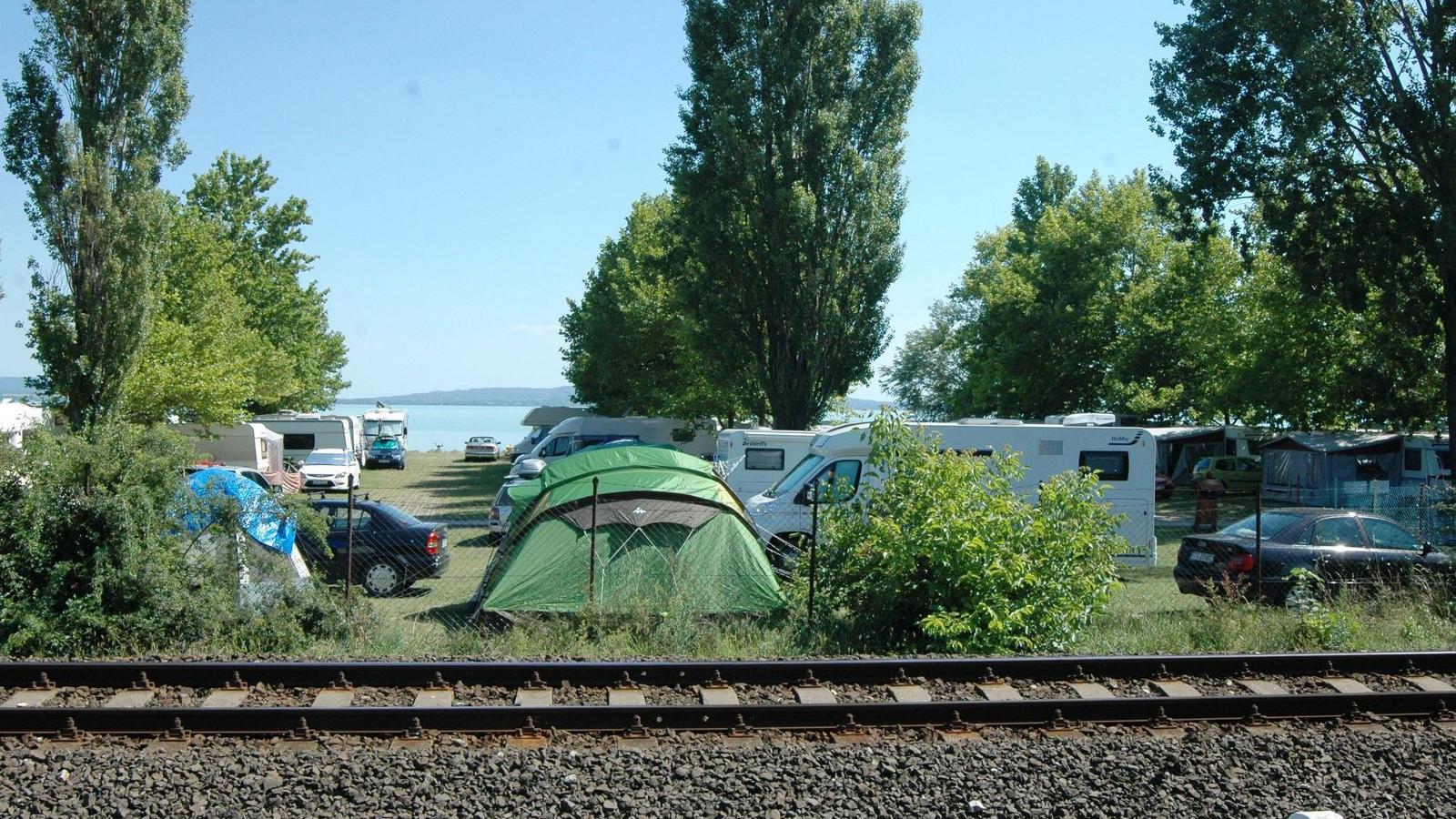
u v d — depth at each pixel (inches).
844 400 1469.0
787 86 1382.9
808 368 1414.9
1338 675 408.8
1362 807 275.0
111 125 970.1
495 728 333.1
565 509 534.6
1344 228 1179.3
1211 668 407.5
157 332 1295.5
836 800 275.7
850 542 496.7
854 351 1430.9
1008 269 2290.8
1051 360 2113.7
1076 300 2098.9
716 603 516.4
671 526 534.9
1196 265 1994.3
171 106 986.7
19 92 956.0
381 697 359.3
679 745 319.6
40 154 961.5
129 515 430.0
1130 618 532.1
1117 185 2170.3
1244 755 314.3
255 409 2127.2
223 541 453.1
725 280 1430.9
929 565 465.4
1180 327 1990.7
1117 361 2028.8
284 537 471.8
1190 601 632.4
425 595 671.1
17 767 287.6
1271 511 633.0
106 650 420.2
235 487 468.1
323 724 329.4
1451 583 582.6
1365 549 595.2
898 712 346.3
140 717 326.3
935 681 388.5
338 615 457.1
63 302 960.9
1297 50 1099.9
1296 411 1604.3
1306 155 1151.6
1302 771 302.2
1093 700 353.4
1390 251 1146.7
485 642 453.7
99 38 965.2
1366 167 1190.3
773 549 641.0
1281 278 1534.2
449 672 374.3
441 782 282.5
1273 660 411.2
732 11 1390.3
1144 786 287.9
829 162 1387.8
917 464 499.5
